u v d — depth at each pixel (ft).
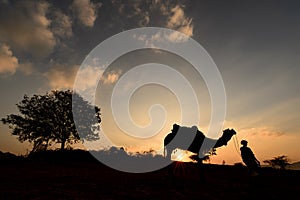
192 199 30.12
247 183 44.19
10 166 67.56
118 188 36.14
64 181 41.55
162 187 37.81
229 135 42.91
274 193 34.63
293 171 62.13
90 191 33.24
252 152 39.99
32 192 30.91
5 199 26.96
